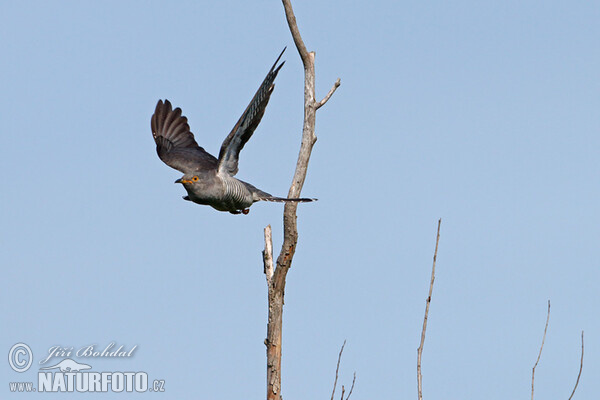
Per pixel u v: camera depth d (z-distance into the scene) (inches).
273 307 518.6
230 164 542.0
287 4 489.7
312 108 506.3
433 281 329.4
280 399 523.8
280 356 524.1
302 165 507.5
